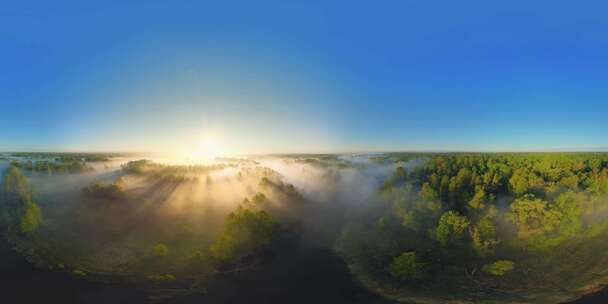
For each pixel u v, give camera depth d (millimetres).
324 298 60906
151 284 63969
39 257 71875
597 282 60250
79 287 61969
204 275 68188
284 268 72750
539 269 65938
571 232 75062
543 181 108000
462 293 59844
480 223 76375
